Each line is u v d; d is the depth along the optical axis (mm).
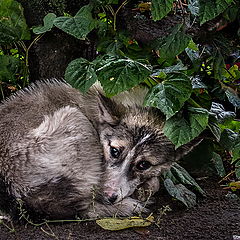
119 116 5020
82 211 4488
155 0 4512
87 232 4273
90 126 4840
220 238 4199
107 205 4719
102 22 5375
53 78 5605
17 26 5367
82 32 4980
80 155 4531
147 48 5309
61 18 5027
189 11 4828
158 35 5082
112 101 5031
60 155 4449
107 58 4508
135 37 5273
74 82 4719
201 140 5250
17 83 6023
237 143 4961
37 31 5047
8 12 5312
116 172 4879
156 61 5355
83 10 5109
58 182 4383
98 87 5289
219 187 5543
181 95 4219
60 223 4426
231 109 5852
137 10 5363
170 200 5129
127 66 4289
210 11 4422
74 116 4715
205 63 5398
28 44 5625
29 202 4387
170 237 4203
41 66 5629
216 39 5184
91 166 4578
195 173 5773
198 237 4211
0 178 4461
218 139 4711
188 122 4398
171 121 4414
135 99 5141
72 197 4422
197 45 5195
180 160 5730
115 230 4324
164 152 5047
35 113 4812
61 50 5590
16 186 4402
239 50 5684
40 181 4363
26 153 4426
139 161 4984
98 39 5414
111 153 4949
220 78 5234
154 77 4492
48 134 4512
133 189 5004
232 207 4953
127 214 4715
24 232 4254
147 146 4965
